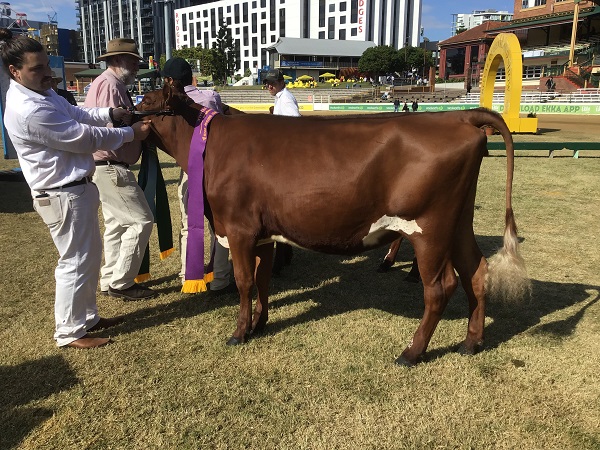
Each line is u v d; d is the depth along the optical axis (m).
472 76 56.66
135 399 3.05
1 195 8.77
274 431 2.77
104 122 3.62
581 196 8.45
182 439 2.72
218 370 3.37
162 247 4.62
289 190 3.21
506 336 3.82
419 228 3.11
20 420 2.86
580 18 45.50
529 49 51.12
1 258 5.59
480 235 6.42
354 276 5.16
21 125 3.12
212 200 3.48
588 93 33.66
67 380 3.25
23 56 3.05
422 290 4.79
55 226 3.39
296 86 62.97
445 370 3.34
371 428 2.79
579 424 2.82
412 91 54.19
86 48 139.25
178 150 3.71
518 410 2.95
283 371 3.35
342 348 3.64
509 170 3.17
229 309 4.33
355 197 3.11
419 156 2.99
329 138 3.19
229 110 4.74
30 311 4.25
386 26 93.88
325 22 92.75
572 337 3.79
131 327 4.00
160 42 115.38
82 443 2.69
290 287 4.86
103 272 4.64
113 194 4.19
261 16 96.31
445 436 2.74
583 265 5.33
